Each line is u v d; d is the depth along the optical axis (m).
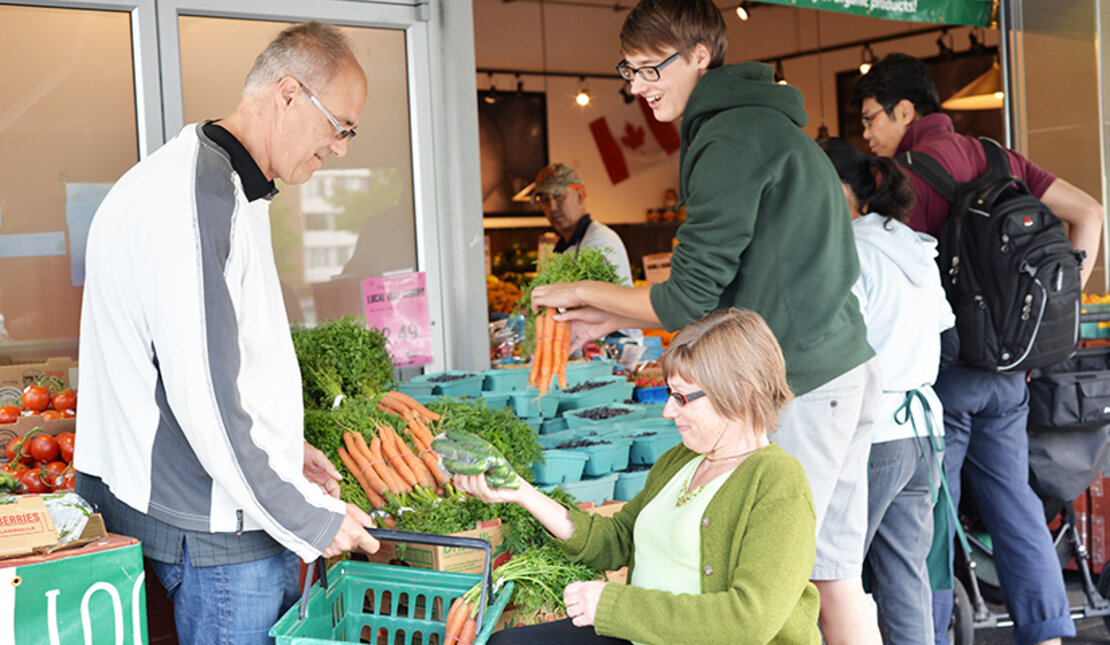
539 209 10.80
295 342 3.40
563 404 4.09
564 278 3.18
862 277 3.31
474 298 4.40
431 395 3.89
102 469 2.26
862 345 2.85
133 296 2.09
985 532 4.16
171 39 3.81
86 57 3.70
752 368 2.11
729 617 1.95
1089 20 5.83
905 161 4.08
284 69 2.23
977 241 3.77
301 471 2.36
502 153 10.54
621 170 11.41
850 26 11.04
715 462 2.20
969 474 3.96
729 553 2.06
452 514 2.79
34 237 3.65
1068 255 3.72
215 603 2.21
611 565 2.44
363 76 2.34
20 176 3.62
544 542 2.71
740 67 2.77
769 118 2.70
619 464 3.52
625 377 4.43
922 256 3.33
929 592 3.46
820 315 2.71
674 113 2.93
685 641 1.97
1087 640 4.34
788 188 2.67
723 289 2.73
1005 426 3.88
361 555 2.89
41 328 3.69
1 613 1.90
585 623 2.06
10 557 1.96
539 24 10.77
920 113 4.43
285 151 2.28
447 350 4.42
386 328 4.25
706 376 2.11
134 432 2.15
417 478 2.90
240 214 2.14
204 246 2.05
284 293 4.09
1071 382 4.05
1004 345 3.71
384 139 4.29
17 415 3.37
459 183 4.38
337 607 2.39
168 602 2.74
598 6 11.18
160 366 2.06
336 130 2.30
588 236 5.87
